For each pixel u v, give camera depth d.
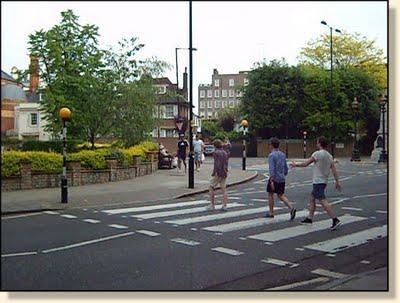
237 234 10.64
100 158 21.70
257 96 55.31
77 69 27.78
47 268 7.95
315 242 9.88
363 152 53.69
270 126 55.00
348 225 11.62
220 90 141.38
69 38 28.14
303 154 54.12
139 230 11.11
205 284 7.18
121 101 28.16
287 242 9.88
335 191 18.58
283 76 55.03
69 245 9.58
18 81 25.23
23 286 7.01
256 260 8.52
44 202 15.31
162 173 26.73
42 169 19.28
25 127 52.00
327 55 61.06
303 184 21.89
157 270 7.86
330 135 52.88
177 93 49.56
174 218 12.73
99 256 8.73
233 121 76.75
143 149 27.11
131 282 7.23
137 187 19.77
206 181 22.23
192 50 20.58
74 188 19.33
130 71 29.48
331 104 52.28
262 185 21.95
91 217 12.99
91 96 27.83
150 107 29.72
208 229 11.21
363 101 52.88
